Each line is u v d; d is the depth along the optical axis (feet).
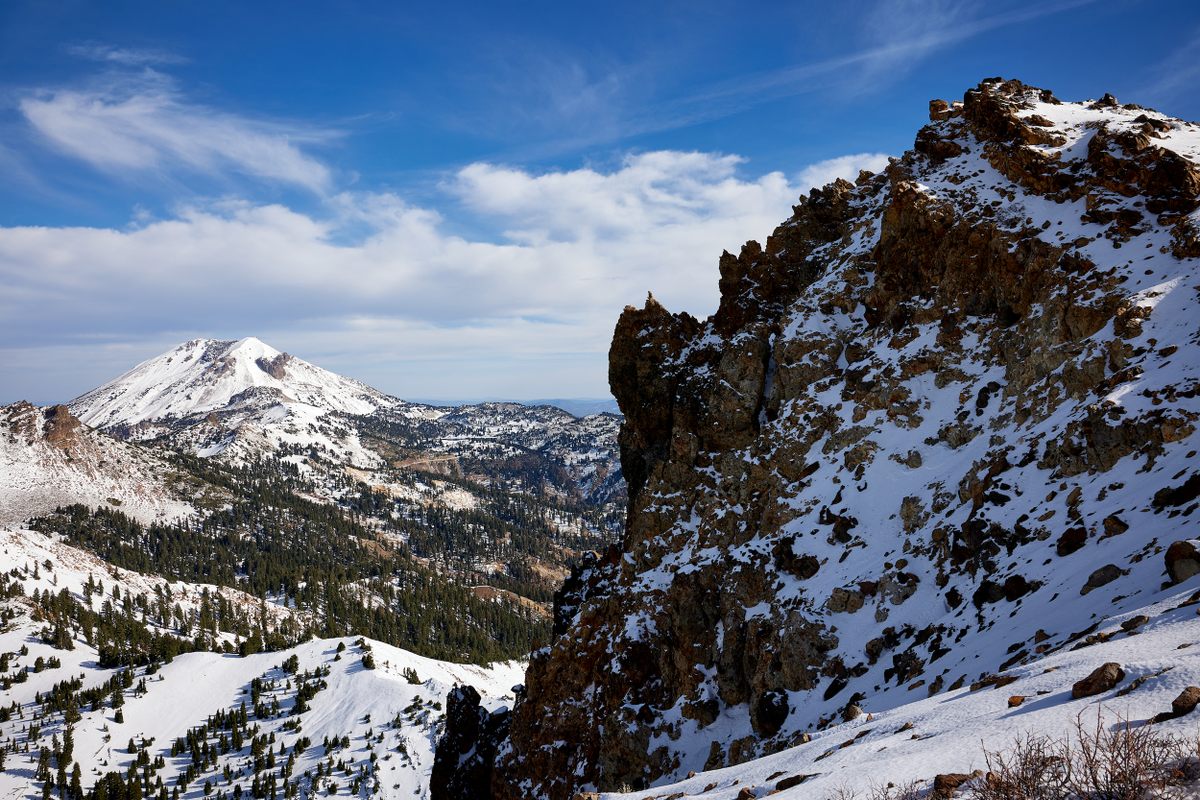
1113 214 123.54
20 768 522.88
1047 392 106.83
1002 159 152.66
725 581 127.75
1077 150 143.84
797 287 181.68
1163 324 97.91
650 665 133.28
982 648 72.23
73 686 653.71
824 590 109.09
